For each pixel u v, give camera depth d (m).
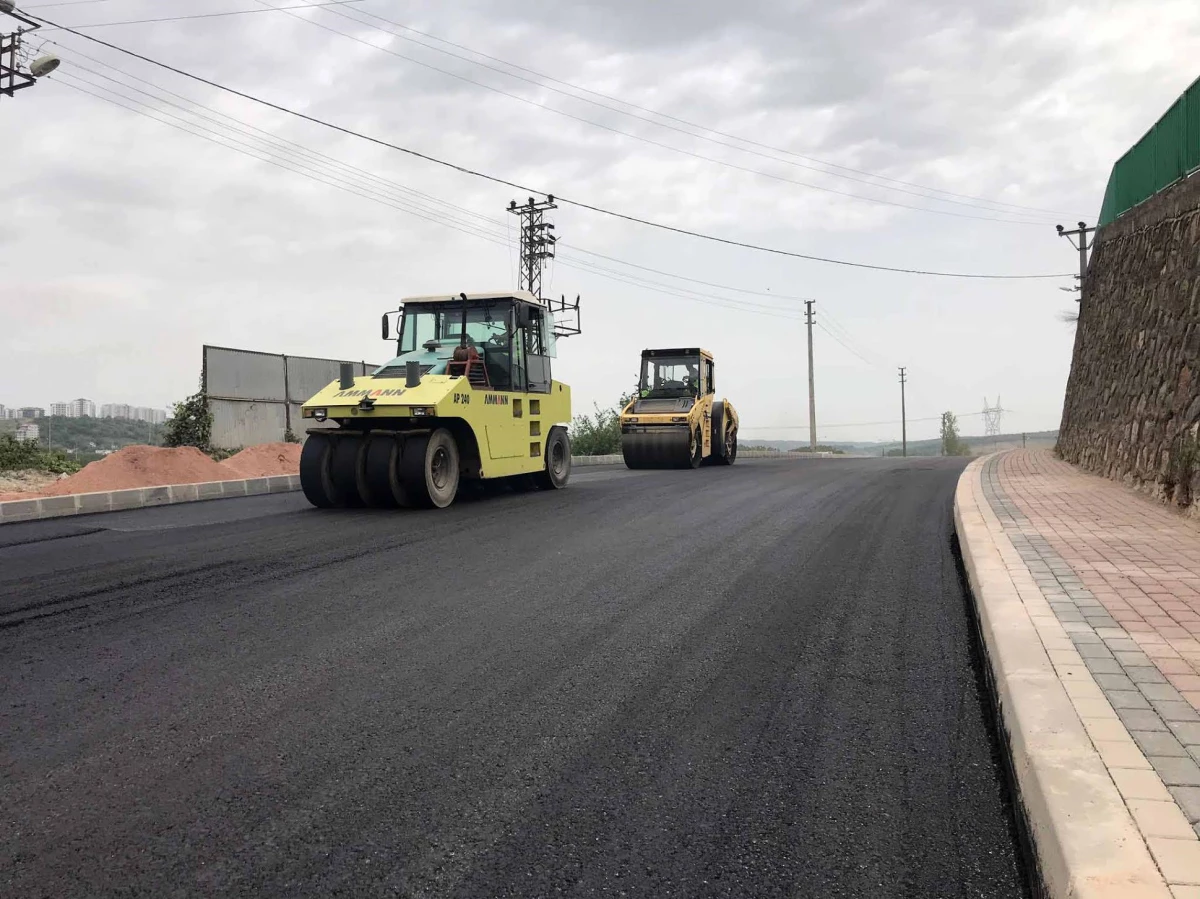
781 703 3.52
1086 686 3.12
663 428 19.16
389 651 4.26
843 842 2.40
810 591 5.54
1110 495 9.20
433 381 10.09
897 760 2.96
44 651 4.28
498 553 6.96
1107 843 2.01
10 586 5.78
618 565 6.43
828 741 3.13
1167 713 2.85
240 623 4.79
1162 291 10.21
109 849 2.38
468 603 5.25
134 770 2.89
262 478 12.90
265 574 6.14
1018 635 3.80
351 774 2.85
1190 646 3.62
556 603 5.25
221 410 16.17
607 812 2.58
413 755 3.01
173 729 3.25
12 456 14.21
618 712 3.43
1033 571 5.21
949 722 3.32
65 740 3.15
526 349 11.82
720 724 3.30
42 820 2.55
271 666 4.02
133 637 4.52
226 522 8.91
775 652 4.23
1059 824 2.10
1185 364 8.73
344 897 2.14
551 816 2.56
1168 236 10.41
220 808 2.62
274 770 2.89
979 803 2.65
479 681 3.80
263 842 2.41
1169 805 2.20
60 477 13.67
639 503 10.42
